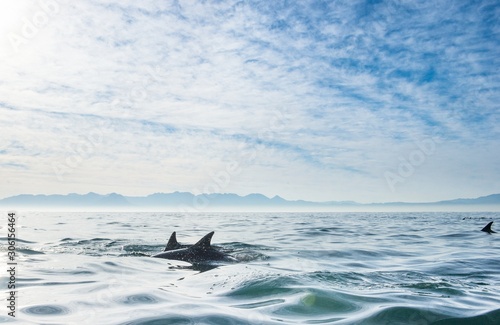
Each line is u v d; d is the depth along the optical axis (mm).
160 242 17922
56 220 43219
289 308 6777
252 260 12688
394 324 6094
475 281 9703
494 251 16312
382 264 12844
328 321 6145
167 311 6414
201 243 13094
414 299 7516
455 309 6844
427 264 12727
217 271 10211
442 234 25312
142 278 9367
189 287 8336
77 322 5777
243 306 6844
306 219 56688
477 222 45969
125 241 18172
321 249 16203
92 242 17547
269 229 29484
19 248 14883
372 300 7426
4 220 41031
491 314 6559
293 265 11953
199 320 5992
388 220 53094
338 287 8375
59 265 11008
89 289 8031
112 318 5992
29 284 8445
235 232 26125
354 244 18719
